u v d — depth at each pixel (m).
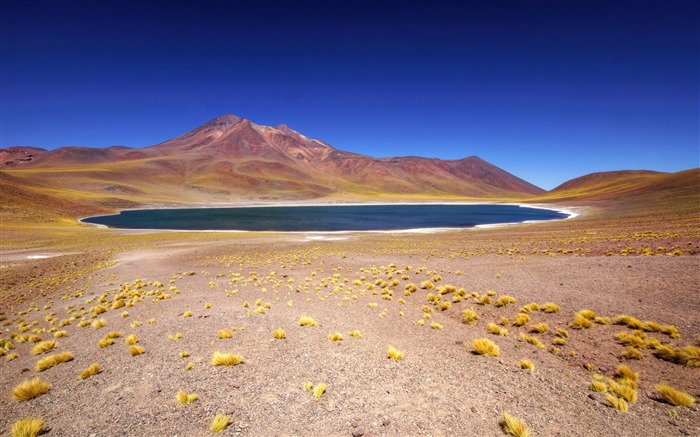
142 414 5.90
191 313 13.61
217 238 53.72
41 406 6.51
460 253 29.39
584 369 7.70
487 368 7.69
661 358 7.85
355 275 22.56
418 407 5.90
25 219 76.62
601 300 12.21
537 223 71.06
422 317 12.72
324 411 5.80
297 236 57.44
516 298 13.77
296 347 9.02
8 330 13.71
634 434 5.14
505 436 5.06
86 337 11.54
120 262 31.88
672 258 16.97
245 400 6.22
